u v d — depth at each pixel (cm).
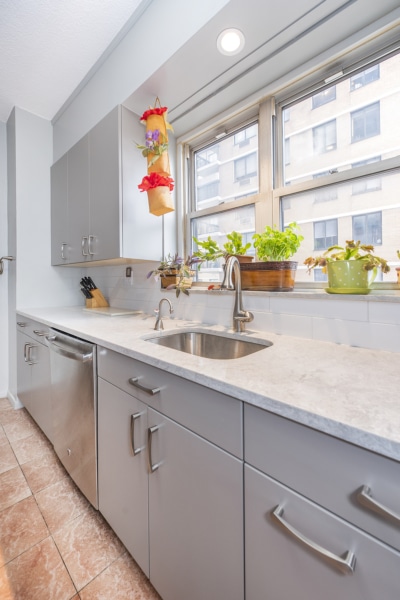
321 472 51
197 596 76
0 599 94
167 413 84
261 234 144
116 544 115
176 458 81
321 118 132
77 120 209
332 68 126
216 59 131
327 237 130
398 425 46
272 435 58
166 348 99
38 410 188
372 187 117
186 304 165
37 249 238
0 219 243
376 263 101
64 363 142
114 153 164
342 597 49
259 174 152
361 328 101
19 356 223
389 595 44
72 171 207
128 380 100
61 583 99
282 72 136
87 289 228
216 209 174
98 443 120
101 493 119
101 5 142
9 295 245
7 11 143
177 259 171
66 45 166
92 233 185
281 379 68
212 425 70
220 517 69
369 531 46
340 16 108
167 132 171
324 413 51
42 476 154
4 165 244
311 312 114
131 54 155
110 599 95
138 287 203
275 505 58
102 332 129
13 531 119
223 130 171
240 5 107
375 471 45
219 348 133
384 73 114
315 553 51
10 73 189
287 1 104
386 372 74
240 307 127
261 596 61
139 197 171
